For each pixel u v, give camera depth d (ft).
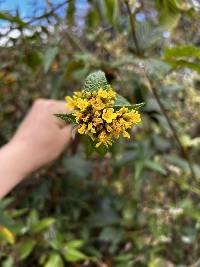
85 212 1.35
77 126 0.49
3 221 0.97
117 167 1.16
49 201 1.28
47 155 0.87
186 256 1.18
